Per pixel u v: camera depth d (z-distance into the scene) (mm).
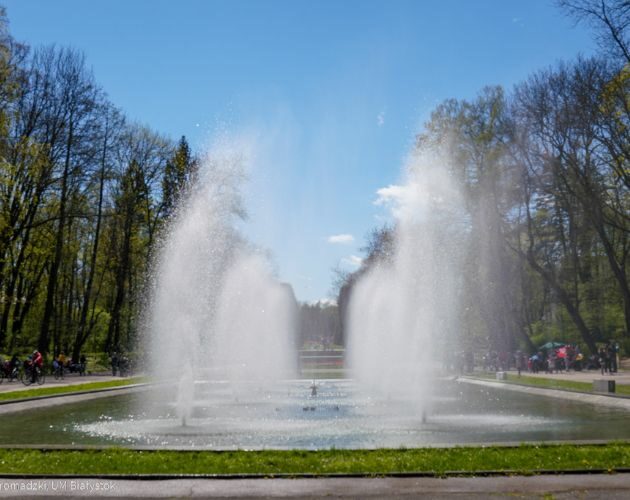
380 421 18453
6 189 41219
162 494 9250
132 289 59062
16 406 22953
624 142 35594
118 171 52062
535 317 69375
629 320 51031
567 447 12336
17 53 37625
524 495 9016
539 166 43781
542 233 57000
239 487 9609
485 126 45469
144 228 57062
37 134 42438
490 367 50250
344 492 9273
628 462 10938
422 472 10250
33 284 52875
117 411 22016
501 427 16906
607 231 54625
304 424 17812
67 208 47000
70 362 47281
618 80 32562
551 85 41219
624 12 30047
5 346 46250
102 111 44594
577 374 41188
